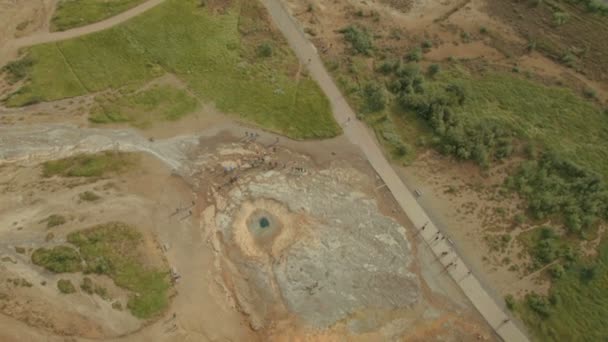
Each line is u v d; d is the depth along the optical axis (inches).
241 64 2251.5
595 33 2524.6
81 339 1421.0
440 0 2632.9
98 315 1476.4
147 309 1541.6
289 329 1584.6
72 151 1887.3
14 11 2380.7
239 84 2188.7
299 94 2183.8
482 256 1818.4
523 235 1871.3
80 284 1513.3
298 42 2364.7
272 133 2058.3
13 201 1665.8
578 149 2103.8
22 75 2140.7
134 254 1637.6
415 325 1651.1
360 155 2033.7
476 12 2588.6
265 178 1915.6
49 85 2119.8
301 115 2122.3
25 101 2052.2
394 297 1685.5
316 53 2332.7
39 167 1812.3
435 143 2065.7
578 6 2632.9
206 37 2331.4
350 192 1923.0
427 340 1626.5
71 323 1434.5
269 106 2134.6
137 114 2054.6
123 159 1887.3
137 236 1679.4
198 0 2465.6
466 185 1978.3
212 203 1828.2
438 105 2123.5
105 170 1841.8
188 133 2020.2
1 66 2180.1
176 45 2292.1
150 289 1585.9
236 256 1716.3
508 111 2204.7
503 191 1966.0
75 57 2220.7
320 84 2226.9
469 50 2434.8
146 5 2422.5
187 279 1643.7
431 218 1887.3
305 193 1891.0
